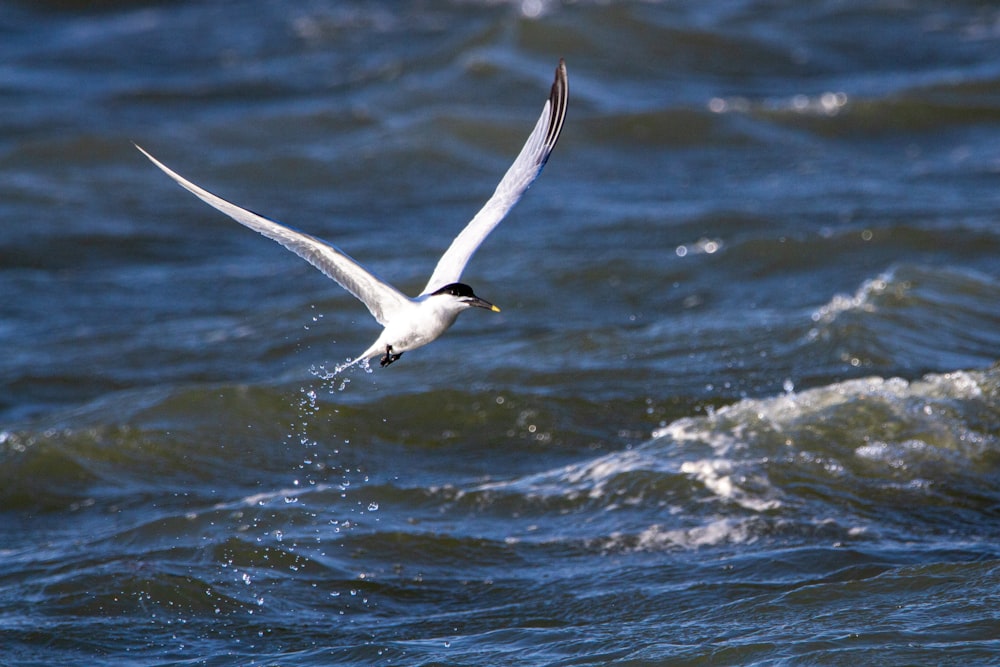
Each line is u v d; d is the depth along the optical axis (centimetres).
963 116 3122
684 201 2578
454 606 1091
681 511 1234
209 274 2272
